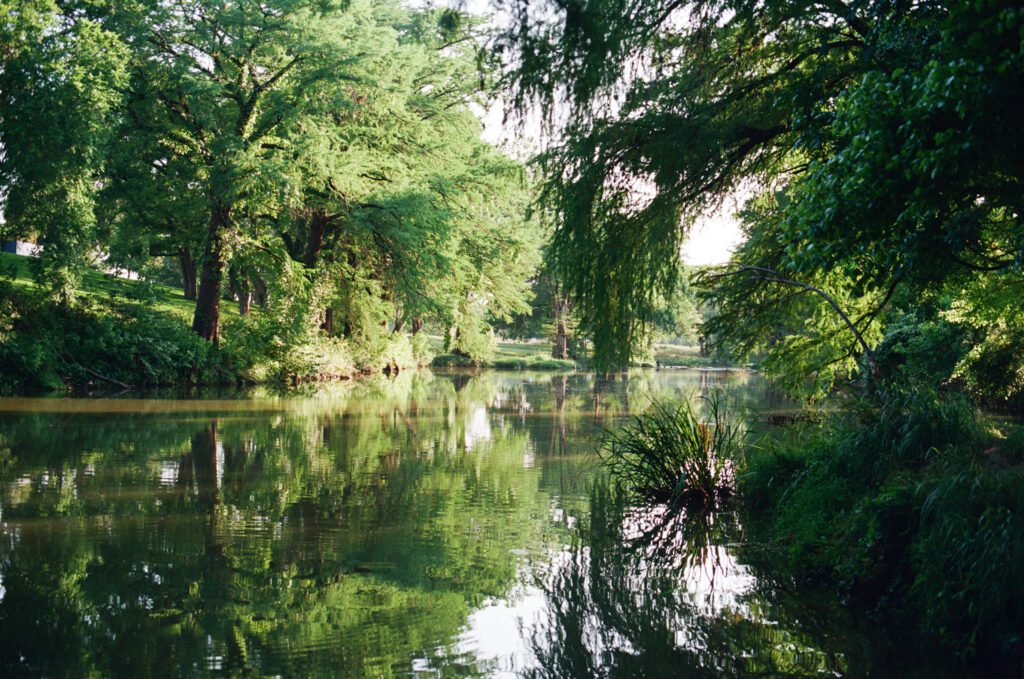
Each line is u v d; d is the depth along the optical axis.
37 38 21.56
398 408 22.67
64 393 22.61
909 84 5.54
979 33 4.87
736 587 6.82
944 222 6.26
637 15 8.22
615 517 9.29
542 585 6.87
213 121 26.88
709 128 9.04
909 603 6.04
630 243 9.61
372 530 8.62
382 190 29.94
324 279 32.44
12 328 22.81
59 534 8.25
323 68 26.97
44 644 5.45
